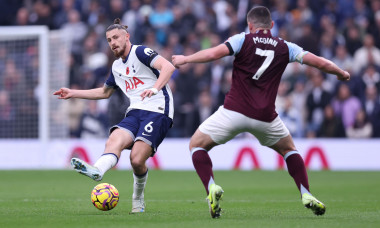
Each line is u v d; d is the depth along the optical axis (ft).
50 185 132.57
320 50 215.10
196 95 206.08
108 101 199.41
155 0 239.09
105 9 240.73
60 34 200.23
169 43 222.28
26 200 97.96
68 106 206.69
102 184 74.90
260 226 60.13
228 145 193.36
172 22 230.68
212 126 69.46
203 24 224.12
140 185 77.36
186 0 235.40
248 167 191.31
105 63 224.12
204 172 69.46
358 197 105.50
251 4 230.48
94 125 204.33
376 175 163.32
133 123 76.38
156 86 71.56
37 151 196.75
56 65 200.34
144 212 77.97
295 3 232.32
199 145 70.54
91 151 193.06
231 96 69.10
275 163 189.88
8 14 251.19
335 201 97.66
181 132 204.33
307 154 188.96
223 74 205.98
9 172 177.27
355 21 224.33
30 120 207.00
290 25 217.97
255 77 68.39
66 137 204.95
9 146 199.41
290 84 204.64
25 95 207.00
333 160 188.03
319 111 196.95
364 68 207.00
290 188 125.49
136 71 77.51
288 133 71.10
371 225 61.31
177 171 181.98
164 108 77.51
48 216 71.92
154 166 195.93
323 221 65.31
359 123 194.29
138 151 74.49
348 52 214.69
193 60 67.56
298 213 77.10
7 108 207.62
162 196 107.86
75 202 94.07
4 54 207.82
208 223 63.10
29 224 63.67
